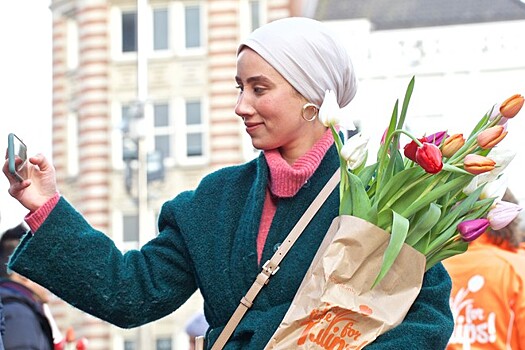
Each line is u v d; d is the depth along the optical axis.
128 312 4.03
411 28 44.22
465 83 44.09
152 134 45.75
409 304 3.75
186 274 4.08
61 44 46.28
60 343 7.53
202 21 45.94
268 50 3.92
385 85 44.28
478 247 5.97
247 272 3.91
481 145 3.79
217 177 4.09
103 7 45.78
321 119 3.80
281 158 3.95
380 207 3.75
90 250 3.99
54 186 4.01
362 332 3.71
